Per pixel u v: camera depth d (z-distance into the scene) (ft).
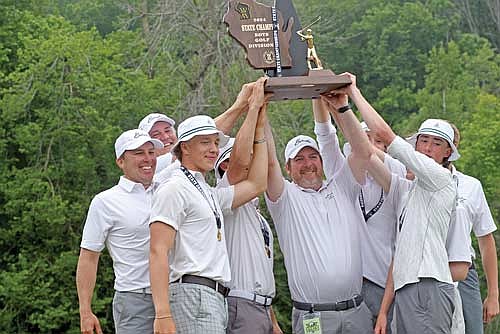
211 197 20.93
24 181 77.36
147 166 23.85
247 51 22.31
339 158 25.22
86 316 24.00
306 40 22.52
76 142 78.69
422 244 21.68
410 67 132.05
